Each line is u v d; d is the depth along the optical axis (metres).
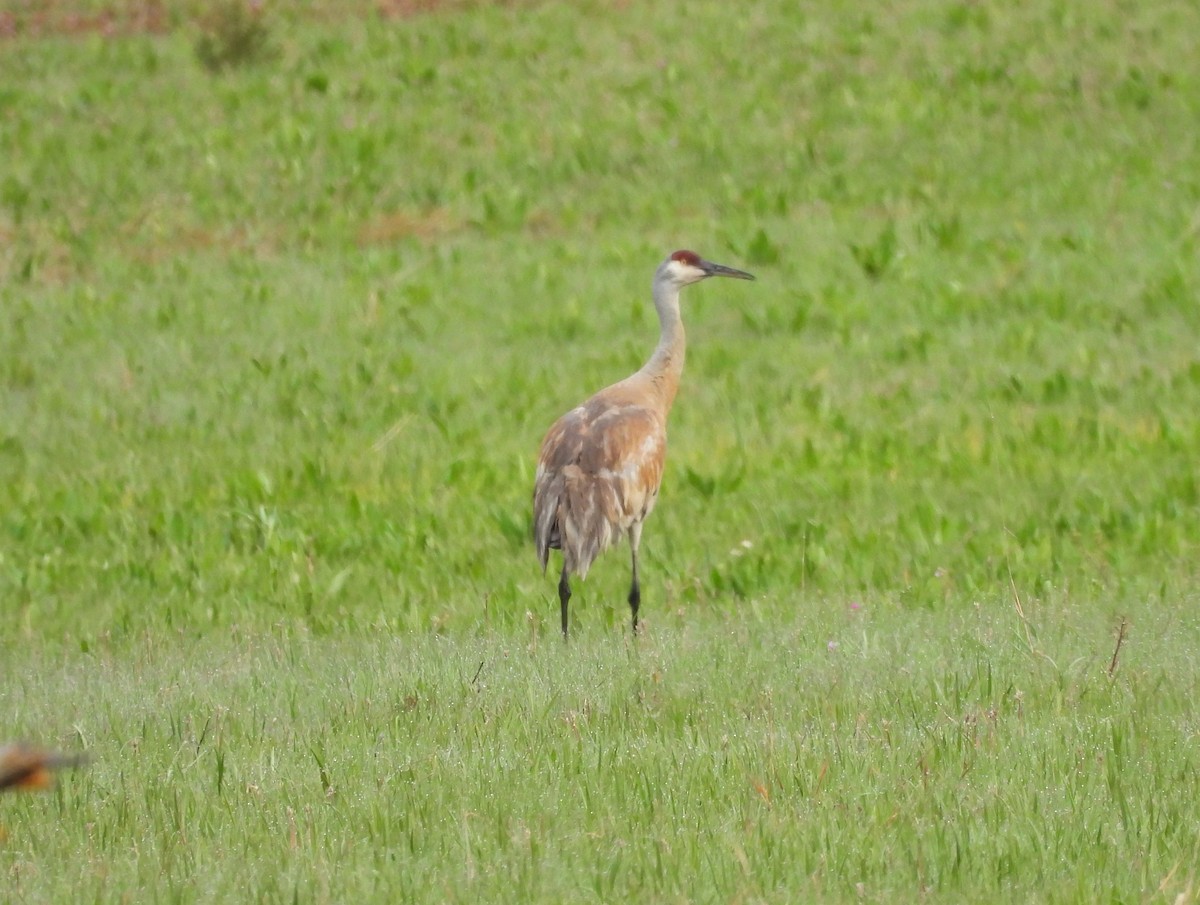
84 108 70.50
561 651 28.06
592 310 53.53
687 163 64.94
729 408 45.81
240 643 30.66
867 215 60.22
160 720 24.88
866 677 25.41
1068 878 17.81
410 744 23.02
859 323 51.88
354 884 18.08
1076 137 64.62
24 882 18.39
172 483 41.88
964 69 69.75
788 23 75.56
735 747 21.92
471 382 48.44
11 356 51.12
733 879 17.86
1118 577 32.12
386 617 32.09
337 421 46.19
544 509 30.98
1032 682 24.59
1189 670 25.02
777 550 35.12
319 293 55.66
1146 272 53.78
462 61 74.06
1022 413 44.47
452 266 57.56
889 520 37.06
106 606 33.97
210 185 64.50
